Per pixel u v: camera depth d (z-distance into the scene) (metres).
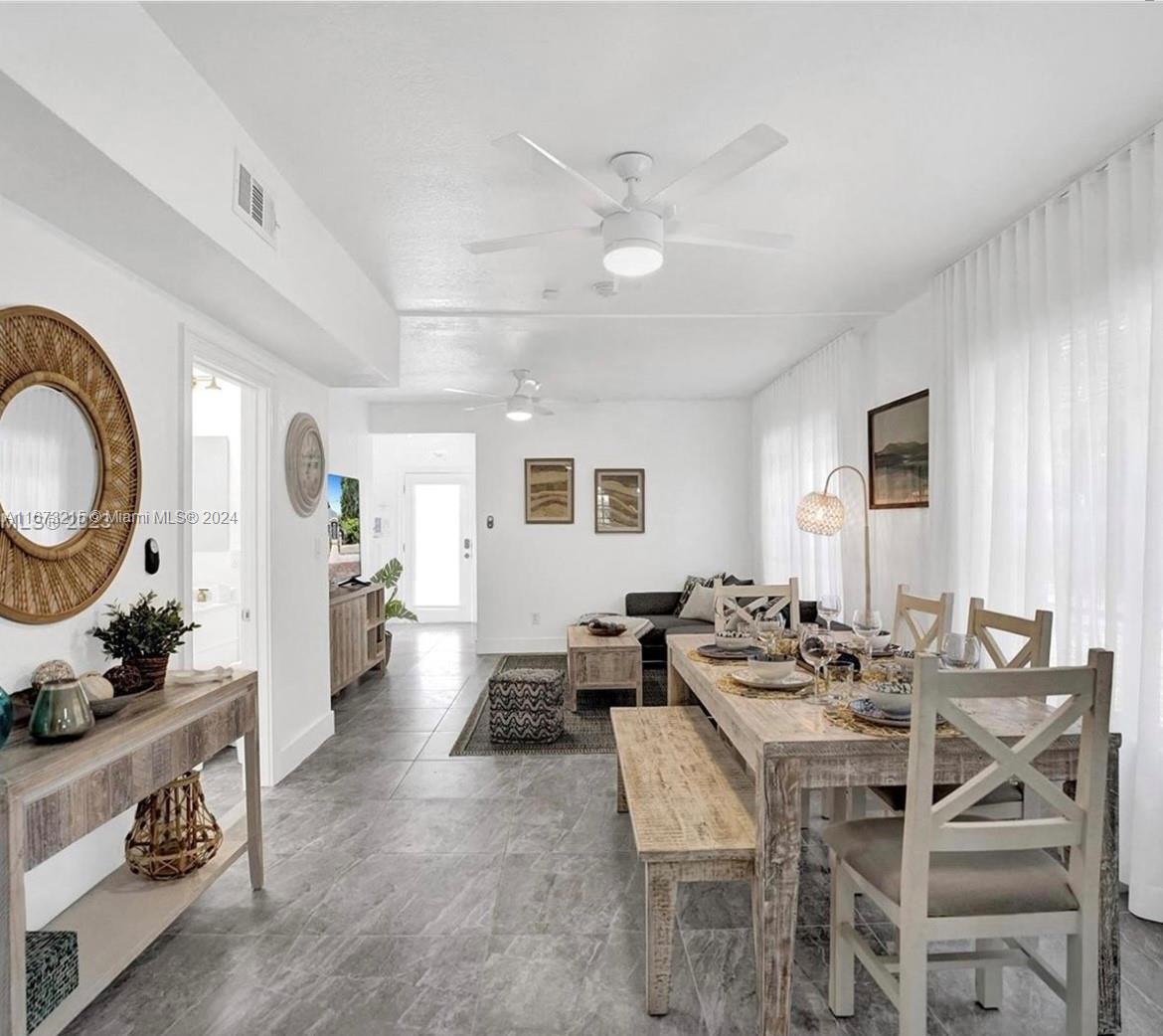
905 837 1.58
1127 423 2.41
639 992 1.97
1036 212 2.82
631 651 4.98
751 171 2.48
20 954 1.42
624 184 2.49
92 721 1.71
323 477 4.26
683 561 7.15
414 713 4.92
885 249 3.23
